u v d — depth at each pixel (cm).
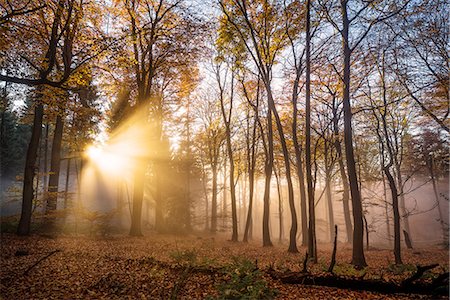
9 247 1170
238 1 1541
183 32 1728
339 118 1731
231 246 1892
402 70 1332
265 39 1686
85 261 1010
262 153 2739
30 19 1124
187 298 675
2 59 1123
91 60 1072
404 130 1980
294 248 1634
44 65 1023
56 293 682
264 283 685
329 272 821
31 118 2086
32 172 1539
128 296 680
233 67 2003
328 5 1274
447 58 1230
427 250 2145
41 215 1717
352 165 1184
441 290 685
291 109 2177
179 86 2448
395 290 714
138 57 1841
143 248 1438
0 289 683
